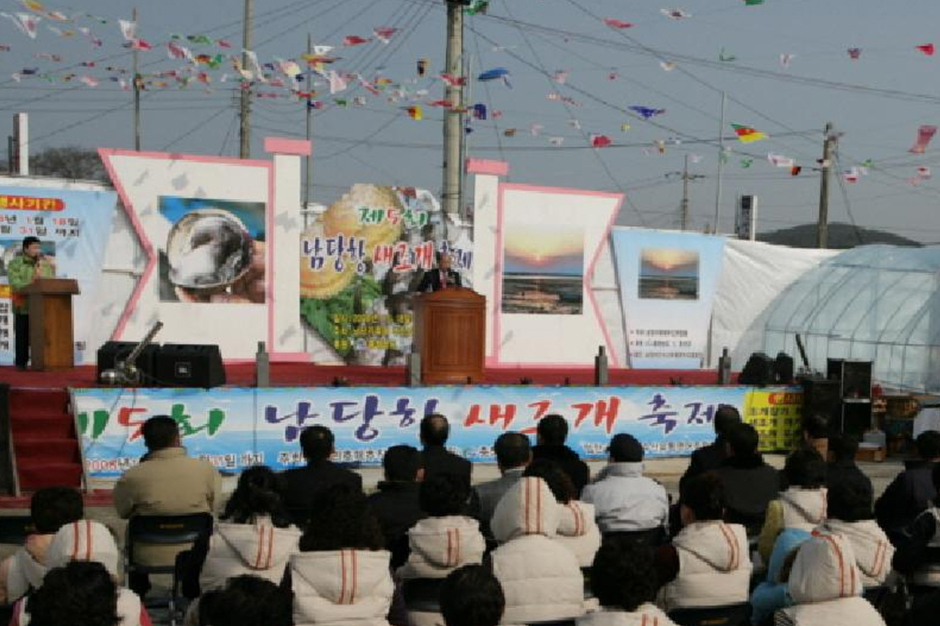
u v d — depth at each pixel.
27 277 13.45
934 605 4.32
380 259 17.72
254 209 16.78
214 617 2.84
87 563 2.88
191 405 11.22
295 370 15.93
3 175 15.07
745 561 4.70
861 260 23.34
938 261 21.64
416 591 4.63
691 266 21.12
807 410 14.48
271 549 4.45
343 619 3.66
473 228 18.44
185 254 16.33
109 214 15.84
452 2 17.52
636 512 5.73
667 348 20.98
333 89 13.54
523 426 12.80
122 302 16.11
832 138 32.41
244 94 31.30
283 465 11.67
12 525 5.86
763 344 24.17
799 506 5.48
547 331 19.20
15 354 13.83
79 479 10.66
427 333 12.84
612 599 3.44
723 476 6.20
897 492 6.74
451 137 18.08
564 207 19.25
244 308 16.78
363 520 3.79
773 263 24.03
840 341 22.41
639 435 13.47
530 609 4.25
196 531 6.11
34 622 2.75
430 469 6.55
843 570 4.11
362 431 12.02
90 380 12.23
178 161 16.25
